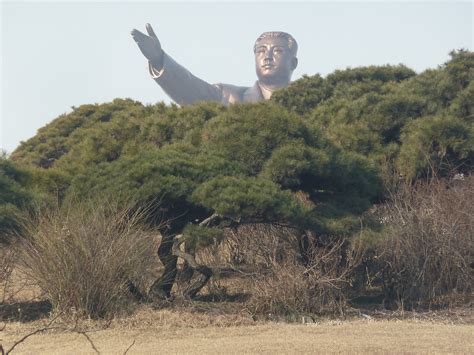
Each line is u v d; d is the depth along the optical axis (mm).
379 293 69938
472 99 90312
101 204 59875
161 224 63188
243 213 61438
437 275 67000
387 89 100938
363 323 56000
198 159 66188
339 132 83250
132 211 63000
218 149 68500
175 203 65438
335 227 63062
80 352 44156
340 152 70688
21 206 62594
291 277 59594
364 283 67750
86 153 76062
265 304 58812
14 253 60781
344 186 70312
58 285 55219
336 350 44031
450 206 69188
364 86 102188
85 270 55188
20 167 70812
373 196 73312
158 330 51938
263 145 67625
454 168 83688
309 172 67562
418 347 45156
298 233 65750
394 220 69250
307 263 63969
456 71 94000
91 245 55875
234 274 71875
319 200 71688
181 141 73125
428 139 82938
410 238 66562
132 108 95625
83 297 55000
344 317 59125
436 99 93625
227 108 78000
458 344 46156
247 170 67125
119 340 48438
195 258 68438
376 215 72812
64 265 55281
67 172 71188
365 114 88938
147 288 63188
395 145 83375
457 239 67250
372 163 72438
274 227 67250
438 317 59969
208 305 61562
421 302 65812
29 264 57250
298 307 58906
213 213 67312
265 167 66750
